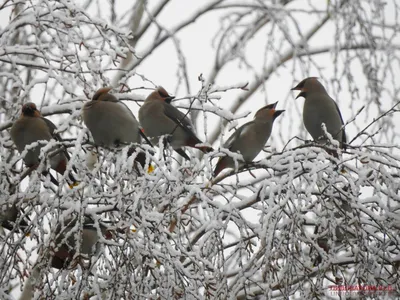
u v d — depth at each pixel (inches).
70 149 478.3
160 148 414.0
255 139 517.0
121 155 413.4
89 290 402.9
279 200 398.9
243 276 387.2
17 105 482.3
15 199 414.0
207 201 403.5
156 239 401.7
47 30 491.2
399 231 422.9
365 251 403.9
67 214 411.2
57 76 491.2
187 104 541.0
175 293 380.8
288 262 384.2
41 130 482.3
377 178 427.5
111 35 559.2
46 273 370.6
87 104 478.6
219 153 436.8
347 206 433.7
